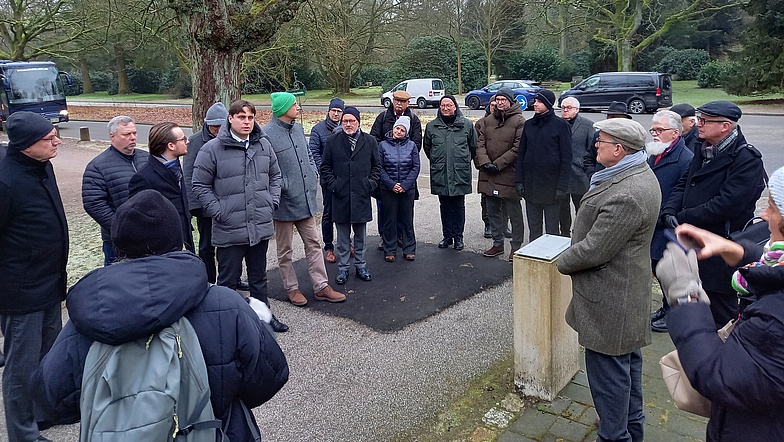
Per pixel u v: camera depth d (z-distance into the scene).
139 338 1.57
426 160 14.17
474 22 35.50
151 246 1.67
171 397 1.52
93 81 51.72
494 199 6.25
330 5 17.39
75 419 1.69
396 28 31.12
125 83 48.16
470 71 36.66
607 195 2.65
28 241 2.99
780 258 1.49
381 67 39.59
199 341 1.66
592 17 29.05
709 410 1.82
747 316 1.51
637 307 2.67
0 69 21.83
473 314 4.82
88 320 1.51
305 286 5.61
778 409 1.45
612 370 2.73
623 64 28.08
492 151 6.04
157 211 1.69
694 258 1.73
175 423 1.54
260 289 4.53
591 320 2.72
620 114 5.88
